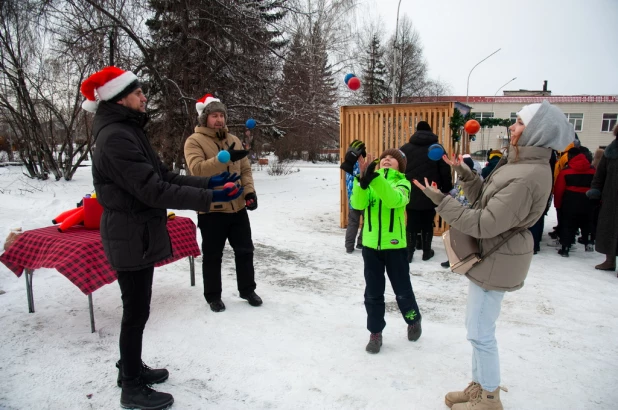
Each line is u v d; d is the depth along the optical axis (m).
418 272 5.55
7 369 2.97
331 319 3.95
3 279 4.70
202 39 13.08
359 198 3.23
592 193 5.73
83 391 2.76
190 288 4.70
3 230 6.18
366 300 3.31
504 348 3.44
